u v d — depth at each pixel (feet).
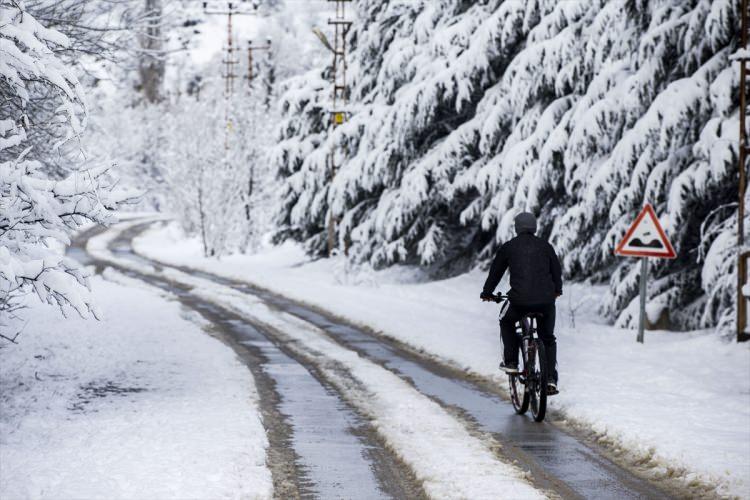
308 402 64.59
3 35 44.45
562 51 130.62
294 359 86.99
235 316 126.72
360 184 194.80
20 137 46.68
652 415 57.47
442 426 55.98
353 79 221.87
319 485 42.75
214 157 273.13
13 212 45.11
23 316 109.29
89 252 287.07
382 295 154.20
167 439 49.06
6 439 49.39
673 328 107.96
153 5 72.43
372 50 211.41
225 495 38.60
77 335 96.58
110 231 379.14
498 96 155.63
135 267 229.45
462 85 155.63
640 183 109.70
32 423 53.93
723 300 94.73
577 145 118.83
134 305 133.80
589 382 70.95
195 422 54.03
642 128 106.83
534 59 134.82
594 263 128.88
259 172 296.30
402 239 184.96
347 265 182.19
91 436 49.93
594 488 42.73
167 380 71.56
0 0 45.57
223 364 80.43
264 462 45.88
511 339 63.52
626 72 117.08
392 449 50.03
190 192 273.13
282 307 139.74
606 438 53.06
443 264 188.14
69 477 40.73
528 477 44.37
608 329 107.65
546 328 61.67
